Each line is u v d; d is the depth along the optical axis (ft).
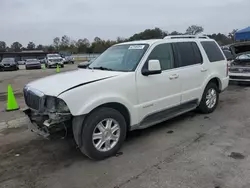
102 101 11.22
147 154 12.09
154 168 10.69
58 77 13.03
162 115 14.73
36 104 11.40
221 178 9.71
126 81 12.35
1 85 42.42
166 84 14.33
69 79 12.16
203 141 13.42
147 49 13.85
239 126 15.71
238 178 9.66
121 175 10.26
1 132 16.16
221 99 23.79
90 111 10.94
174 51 15.38
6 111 21.89
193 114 18.63
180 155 11.81
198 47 17.38
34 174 10.65
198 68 16.76
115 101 11.76
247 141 13.23
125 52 14.66
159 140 13.79
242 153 11.79
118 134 12.16
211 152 12.00
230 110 19.57
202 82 17.26
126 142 13.67
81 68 16.12
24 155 12.57
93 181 9.91
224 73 19.58
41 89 11.41
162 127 15.96
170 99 14.73
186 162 11.08
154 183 9.55
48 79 12.92
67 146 13.55
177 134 14.64
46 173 10.70
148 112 13.55
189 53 16.51
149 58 13.67
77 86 10.90
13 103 22.41
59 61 101.45
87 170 10.81
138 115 13.03
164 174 10.17
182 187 9.22
